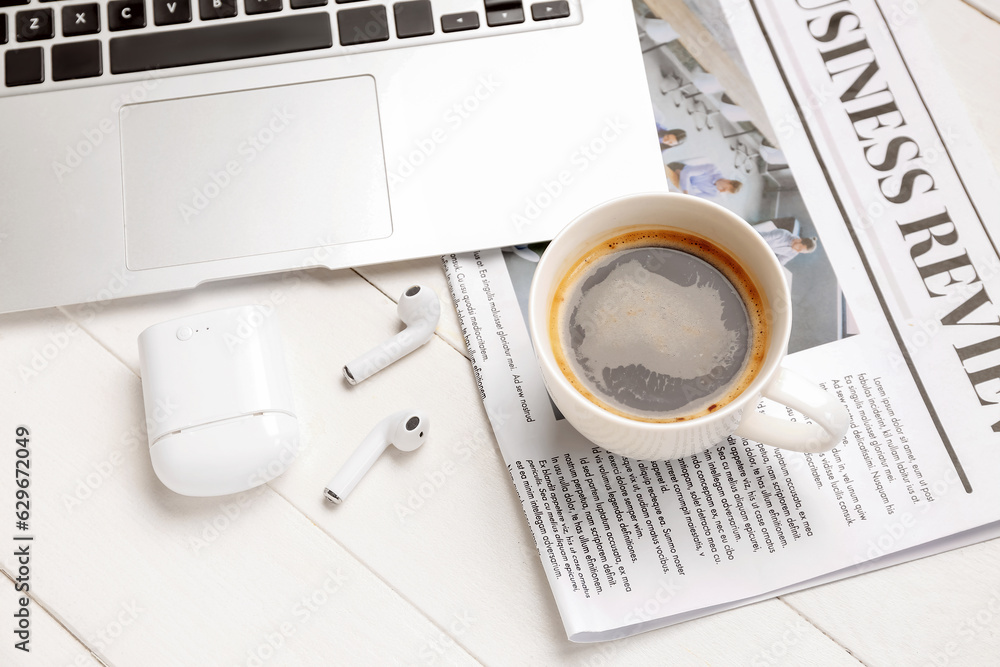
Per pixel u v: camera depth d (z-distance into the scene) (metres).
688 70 0.53
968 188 0.50
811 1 0.54
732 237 0.41
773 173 0.51
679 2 0.54
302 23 0.50
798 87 0.52
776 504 0.45
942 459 0.46
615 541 0.45
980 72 0.53
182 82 0.49
